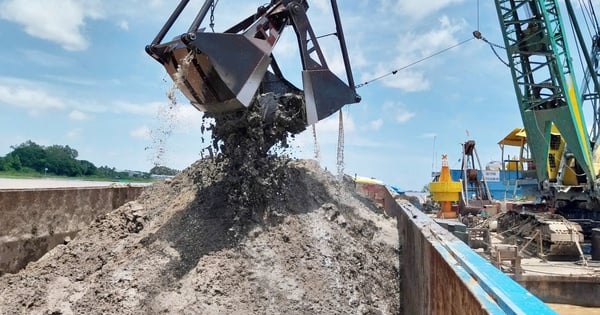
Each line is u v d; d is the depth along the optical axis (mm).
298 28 11250
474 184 35719
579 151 23078
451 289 5656
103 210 13547
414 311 9000
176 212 11062
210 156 11242
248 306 8023
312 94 11164
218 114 10586
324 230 10375
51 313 7910
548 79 23859
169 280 8531
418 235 8914
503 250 16266
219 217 10219
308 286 8734
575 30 25625
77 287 8750
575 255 18781
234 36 9680
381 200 22109
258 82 10016
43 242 11203
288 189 11211
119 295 8164
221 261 8938
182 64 9227
